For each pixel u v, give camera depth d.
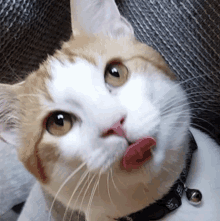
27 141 0.17
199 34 0.23
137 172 0.15
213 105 0.24
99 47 0.18
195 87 0.23
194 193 0.18
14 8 0.23
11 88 0.20
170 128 0.16
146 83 0.16
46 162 0.16
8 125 0.20
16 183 0.33
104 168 0.15
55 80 0.17
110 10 0.21
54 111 0.16
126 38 0.20
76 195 0.17
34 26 0.25
